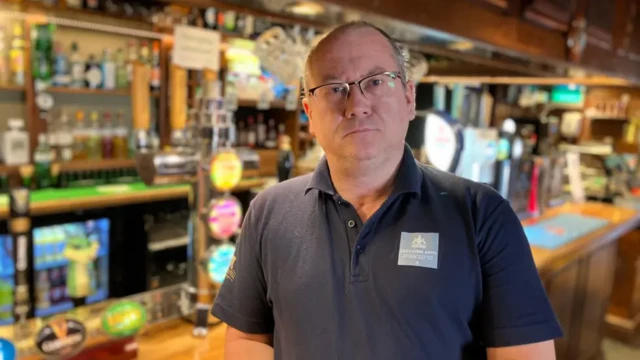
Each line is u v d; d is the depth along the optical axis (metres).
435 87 2.83
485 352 0.97
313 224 0.99
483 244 0.91
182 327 1.44
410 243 0.91
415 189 0.94
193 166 1.38
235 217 1.44
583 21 2.20
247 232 1.09
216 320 1.48
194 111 1.44
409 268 0.90
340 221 0.97
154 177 1.32
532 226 2.51
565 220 2.71
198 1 1.34
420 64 2.23
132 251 2.80
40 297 2.42
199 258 1.42
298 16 1.37
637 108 5.14
